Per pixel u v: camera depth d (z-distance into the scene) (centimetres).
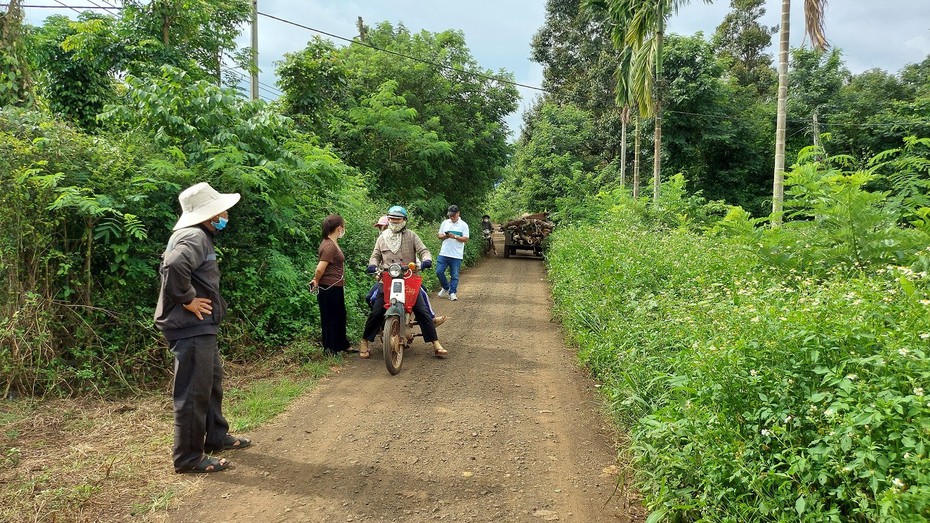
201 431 380
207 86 703
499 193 4031
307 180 791
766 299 439
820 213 653
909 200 679
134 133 651
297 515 333
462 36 2164
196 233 382
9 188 494
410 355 690
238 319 639
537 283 1367
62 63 1143
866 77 2744
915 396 246
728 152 2412
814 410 281
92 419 456
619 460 407
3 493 338
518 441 441
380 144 1650
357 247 939
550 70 3688
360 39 2153
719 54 3653
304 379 583
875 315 342
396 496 356
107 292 542
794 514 257
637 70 1702
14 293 494
